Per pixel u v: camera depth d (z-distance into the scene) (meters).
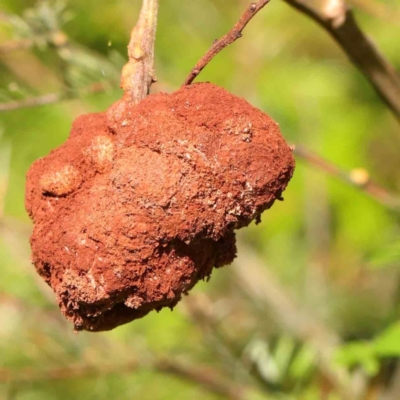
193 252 0.27
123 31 0.50
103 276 0.26
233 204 0.26
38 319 0.43
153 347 0.48
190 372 0.44
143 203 0.26
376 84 0.33
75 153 0.27
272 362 0.43
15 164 0.54
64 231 0.27
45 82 0.42
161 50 0.63
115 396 0.47
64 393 0.48
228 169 0.26
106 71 0.36
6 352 0.45
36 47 0.36
